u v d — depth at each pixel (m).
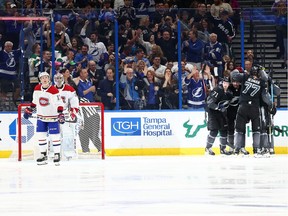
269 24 25.58
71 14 24.88
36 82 24.73
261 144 23.36
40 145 21.59
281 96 25.69
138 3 28.23
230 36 25.45
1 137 24.48
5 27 24.59
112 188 15.23
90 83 24.91
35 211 12.08
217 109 23.53
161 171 18.88
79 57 24.88
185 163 21.28
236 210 11.89
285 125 25.06
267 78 23.16
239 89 23.70
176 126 25.02
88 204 12.83
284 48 25.64
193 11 25.27
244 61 25.50
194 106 25.20
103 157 23.39
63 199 13.59
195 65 25.23
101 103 23.48
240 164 20.80
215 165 20.52
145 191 14.62
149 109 25.09
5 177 17.97
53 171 19.44
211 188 15.02
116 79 24.97
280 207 12.23
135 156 24.52
